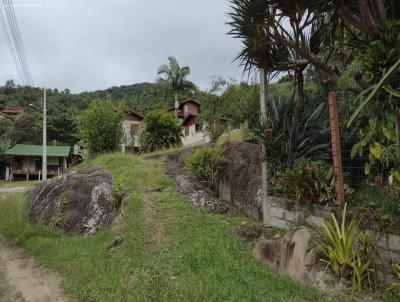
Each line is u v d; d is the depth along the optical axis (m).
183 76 30.92
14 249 6.38
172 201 7.14
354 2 4.27
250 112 9.40
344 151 4.66
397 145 3.69
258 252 4.77
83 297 4.01
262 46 4.77
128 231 5.95
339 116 4.92
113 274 4.46
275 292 3.68
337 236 3.76
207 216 6.42
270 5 4.56
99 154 14.76
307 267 3.96
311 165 4.87
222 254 4.82
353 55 4.73
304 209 4.88
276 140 5.66
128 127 25.95
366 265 3.48
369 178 4.14
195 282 4.00
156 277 4.22
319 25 4.96
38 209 7.74
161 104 34.03
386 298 3.25
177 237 5.49
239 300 3.51
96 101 17.17
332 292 3.52
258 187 6.50
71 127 38.16
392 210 3.51
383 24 3.67
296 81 5.89
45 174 18.84
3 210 8.66
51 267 5.18
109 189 7.84
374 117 4.09
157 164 10.55
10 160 31.42
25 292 4.42
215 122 13.23
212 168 8.11
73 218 7.11
